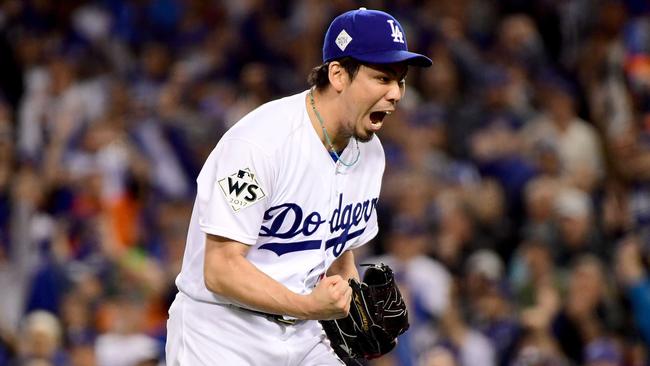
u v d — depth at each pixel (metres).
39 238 38.78
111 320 32.09
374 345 16.92
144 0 51.75
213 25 51.31
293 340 16.72
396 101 15.54
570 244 37.12
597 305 34.19
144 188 40.56
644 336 34.25
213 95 46.28
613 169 41.22
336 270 17.91
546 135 43.12
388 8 48.69
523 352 32.47
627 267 35.50
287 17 51.19
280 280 16.17
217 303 16.31
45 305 34.44
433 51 46.84
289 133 15.70
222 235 15.30
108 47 50.50
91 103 46.47
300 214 15.98
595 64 49.03
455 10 50.72
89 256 35.91
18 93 48.44
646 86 46.72
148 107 44.84
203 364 16.36
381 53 15.28
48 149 44.41
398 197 38.03
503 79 46.66
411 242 35.38
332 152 16.11
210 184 15.59
